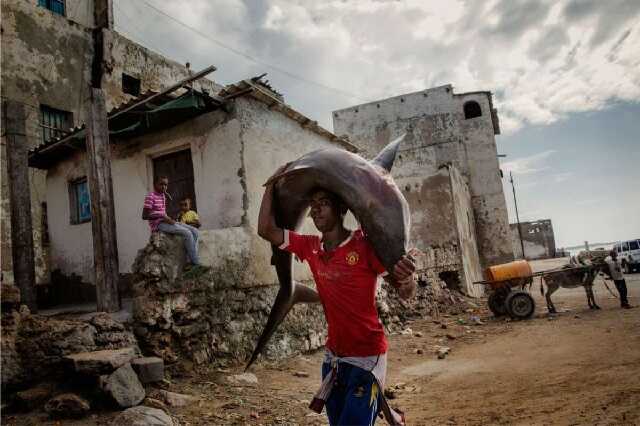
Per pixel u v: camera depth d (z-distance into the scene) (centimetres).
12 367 448
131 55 1625
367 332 212
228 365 628
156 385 499
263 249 736
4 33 1273
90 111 606
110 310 582
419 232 1658
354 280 212
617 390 448
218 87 1909
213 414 446
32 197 1261
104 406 436
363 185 220
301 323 786
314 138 973
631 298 1305
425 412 454
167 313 571
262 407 473
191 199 822
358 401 204
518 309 1122
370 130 2652
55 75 1398
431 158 2545
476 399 483
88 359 444
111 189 611
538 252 5222
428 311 1323
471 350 794
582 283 1161
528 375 561
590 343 716
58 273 1016
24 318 479
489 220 2495
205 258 632
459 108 2567
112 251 596
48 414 416
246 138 762
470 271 1798
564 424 374
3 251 1104
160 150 849
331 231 227
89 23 1641
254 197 754
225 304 652
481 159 2527
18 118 631
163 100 754
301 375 624
